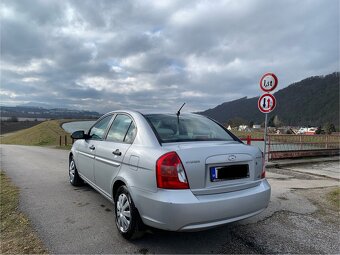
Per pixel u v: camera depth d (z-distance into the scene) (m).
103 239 3.67
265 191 3.60
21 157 13.87
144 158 3.33
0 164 10.81
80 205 5.07
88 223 4.21
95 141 5.06
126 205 3.62
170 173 3.04
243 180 3.46
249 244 3.59
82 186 6.53
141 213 3.29
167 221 2.99
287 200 5.58
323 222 4.39
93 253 3.30
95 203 5.19
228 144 3.62
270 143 11.05
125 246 3.48
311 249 3.48
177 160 3.07
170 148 3.24
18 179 7.45
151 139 3.54
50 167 9.90
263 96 9.72
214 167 3.25
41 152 17.39
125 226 3.62
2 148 23.25
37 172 8.68
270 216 4.62
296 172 9.21
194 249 3.43
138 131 3.80
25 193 5.89
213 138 3.97
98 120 5.52
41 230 3.95
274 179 7.84
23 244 3.52
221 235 3.84
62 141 32.19
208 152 3.25
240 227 4.13
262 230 4.04
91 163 5.07
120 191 3.77
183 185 3.04
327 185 7.10
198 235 3.82
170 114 4.28
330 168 10.13
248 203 3.36
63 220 4.33
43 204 5.12
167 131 3.75
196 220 2.98
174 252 3.35
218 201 3.11
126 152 3.73
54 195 5.74
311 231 4.03
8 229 4.01
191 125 4.13
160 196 3.05
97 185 4.83
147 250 3.39
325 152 12.84
